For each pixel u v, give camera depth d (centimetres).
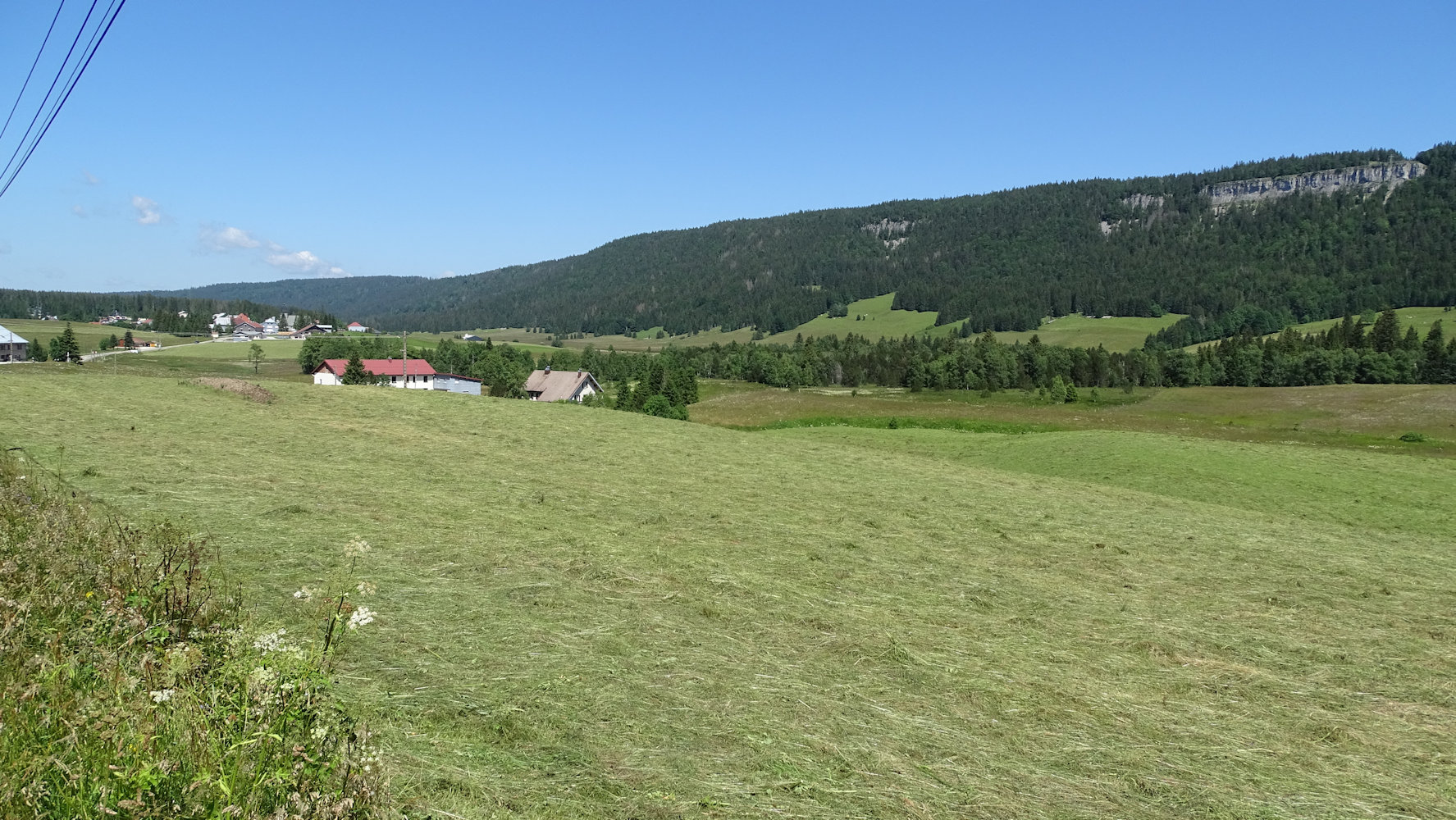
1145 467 2961
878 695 684
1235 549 1597
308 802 350
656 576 1015
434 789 452
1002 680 752
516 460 2089
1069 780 562
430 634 720
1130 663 845
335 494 1354
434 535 1124
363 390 3195
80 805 333
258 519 1095
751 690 665
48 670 425
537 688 623
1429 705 798
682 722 589
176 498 1160
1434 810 576
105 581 577
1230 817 532
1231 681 819
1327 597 1235
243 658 461
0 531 688
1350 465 3112
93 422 1900
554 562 1037
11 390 2258
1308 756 648
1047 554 1412
